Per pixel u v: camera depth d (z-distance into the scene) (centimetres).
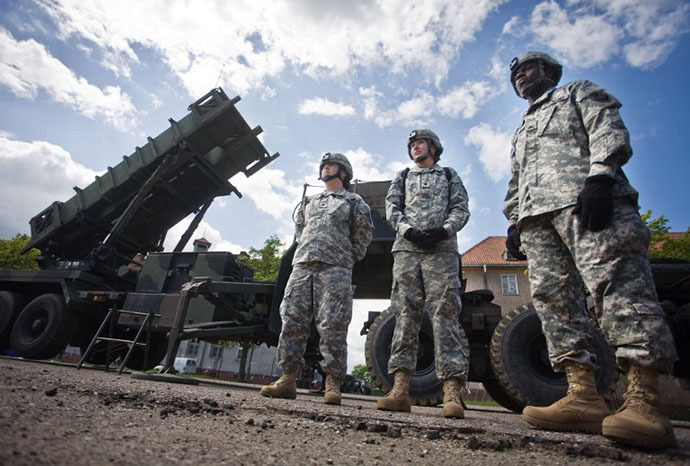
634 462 118
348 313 293
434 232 252
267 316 491
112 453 86
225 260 529
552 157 188
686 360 403
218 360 2550
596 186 155
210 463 88
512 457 122
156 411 153
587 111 177
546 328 183
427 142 303
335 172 337
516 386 353
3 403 122
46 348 564
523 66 219
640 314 142
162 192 714
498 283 2105
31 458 74
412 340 257
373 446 127
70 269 649
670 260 387
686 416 634
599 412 160
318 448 117
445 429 156
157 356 642
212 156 743
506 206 232
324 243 303
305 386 903
